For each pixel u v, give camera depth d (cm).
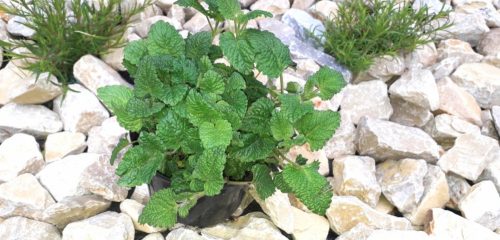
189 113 48
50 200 56
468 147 63
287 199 58
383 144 62
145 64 49
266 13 52
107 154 60
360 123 66
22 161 58
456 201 62
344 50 69
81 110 62
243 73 52
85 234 53
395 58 72
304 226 58
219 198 53
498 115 68
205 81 50
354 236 56
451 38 78
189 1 56
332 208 58
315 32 74
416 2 79
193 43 55
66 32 65
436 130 67
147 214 50
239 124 49
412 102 68
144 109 49
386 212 61
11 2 67
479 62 75
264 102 51
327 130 50
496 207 59
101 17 66
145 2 71
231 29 70
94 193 56
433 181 61
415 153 62
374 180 61
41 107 64
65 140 61
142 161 49
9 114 62
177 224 56
